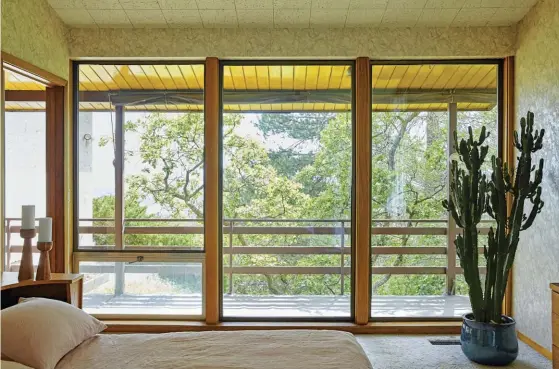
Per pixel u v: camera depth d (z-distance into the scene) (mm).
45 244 2863
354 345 2121
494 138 3852
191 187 3881
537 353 3248
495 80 3854
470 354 3066
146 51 3744
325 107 3871
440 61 3834
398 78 3852
